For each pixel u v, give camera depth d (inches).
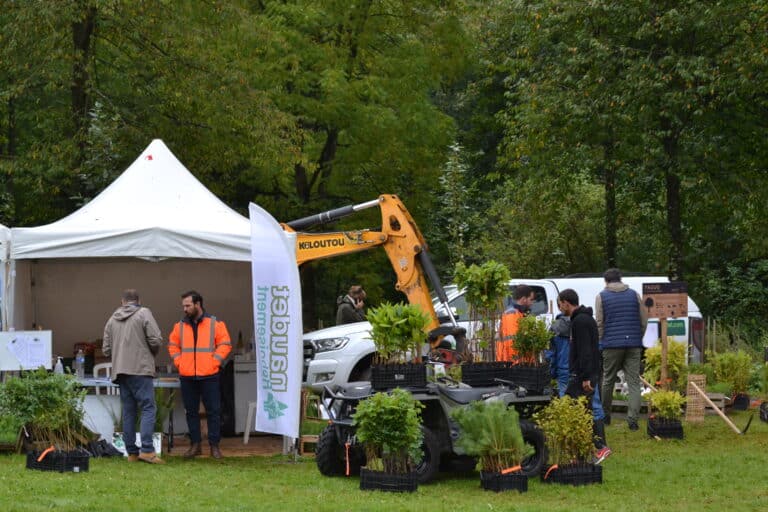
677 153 864.9
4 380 546.3
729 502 410.9
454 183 1205.7
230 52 1019.3
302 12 1040.8
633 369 614.2
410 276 661.9
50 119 1023.0
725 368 734.5
